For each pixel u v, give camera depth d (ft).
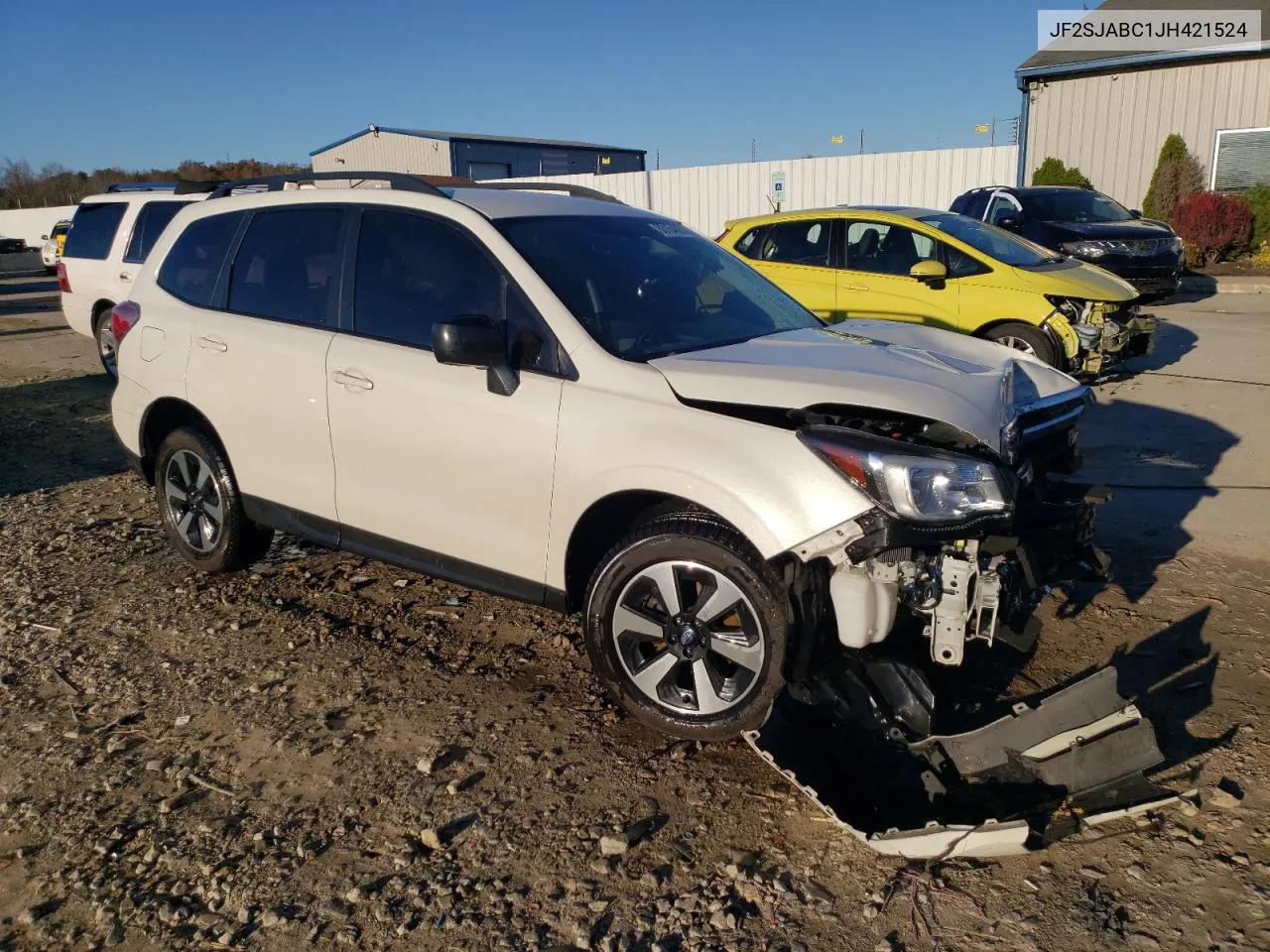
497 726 11.79
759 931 8.53
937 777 9.80
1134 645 13.35
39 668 13.44
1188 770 10.57
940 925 8.54
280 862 9.50
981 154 67.62
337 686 12.81
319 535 14.28
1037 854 9.41
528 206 13.42
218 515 15.75
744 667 10.69
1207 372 31.04
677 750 11.22
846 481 9.82
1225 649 13.16
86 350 44.86
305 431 13.97
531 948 8.40
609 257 13.15
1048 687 12.26
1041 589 11.19
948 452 9.89
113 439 26.86
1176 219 59.16
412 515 13.01
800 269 29.60
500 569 12.33
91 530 19.01
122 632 14.52
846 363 11.26
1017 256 28.22
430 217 13.14
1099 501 12.38
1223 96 61.77
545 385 11.58
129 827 10.05
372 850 9.65
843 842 9.64
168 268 16.51
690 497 10.44
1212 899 8.75
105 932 8.69
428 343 12.85
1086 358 26.76
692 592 11.11
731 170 74.43
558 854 9.54
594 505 11.23
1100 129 65.67
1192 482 20.26
